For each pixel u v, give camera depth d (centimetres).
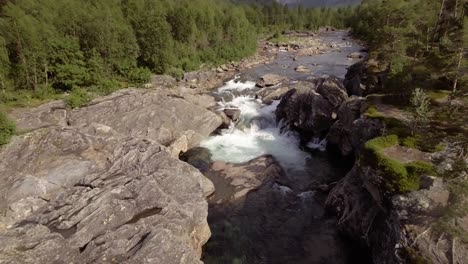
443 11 5269
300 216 2959
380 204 2294
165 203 2506
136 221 2372
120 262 2006
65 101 4512
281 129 4722
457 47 3125
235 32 10044
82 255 2062
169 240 2122
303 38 15025
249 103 5534
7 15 4950
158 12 7325
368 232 2473
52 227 2319
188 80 7138
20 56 4803
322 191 3312
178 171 2983
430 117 2800
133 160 3138
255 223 2878
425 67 3512
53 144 3272
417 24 5622
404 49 4906
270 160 3909
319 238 2694
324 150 4269
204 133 4600
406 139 2581
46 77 5122
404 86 3500
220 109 5212
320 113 4400
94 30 5825
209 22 9175
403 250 1866
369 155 2456
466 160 2138
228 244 2647
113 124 4209
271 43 13175
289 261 2473
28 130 3488
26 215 2488
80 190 2706
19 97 4609
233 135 4709
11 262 1945
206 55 8800
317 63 8625
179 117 4506
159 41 6850
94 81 5544
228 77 7538
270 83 6378
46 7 6091
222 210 3047
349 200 2784
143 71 6469
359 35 13888
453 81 3234
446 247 1766
